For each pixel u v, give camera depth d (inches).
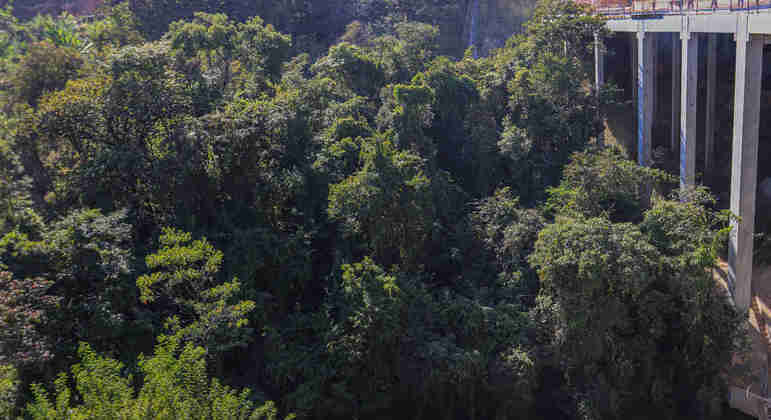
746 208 1270.9
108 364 800.3
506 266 1481.3
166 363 842.8
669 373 1275.8
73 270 1134.4
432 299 1409.9
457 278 1550.2
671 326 1269.7
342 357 1234.6
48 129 1454.2
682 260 1168.2
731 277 1312.7
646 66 1835.6
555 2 2247.8
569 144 1830.7
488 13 3782.0
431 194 1524.4
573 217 1379.2
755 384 1228.5
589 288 1165.1
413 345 1280.8
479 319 1325.0
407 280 1417.3
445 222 1685.5
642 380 1259.2
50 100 1487.5
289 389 1248.8
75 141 1496.1
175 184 1400.1
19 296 962.1
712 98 1908.2
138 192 1432.1
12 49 2815.0
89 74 1876.2
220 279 1294.3
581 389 1275.8
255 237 1400.1
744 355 1283.2
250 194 1587.1
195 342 1083.3
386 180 1408.7
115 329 1088.2
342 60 2191.2
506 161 1911.9
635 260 1139.3
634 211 1551.4
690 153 1558.8
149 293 1149.1
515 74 1982.0
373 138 1663.4
